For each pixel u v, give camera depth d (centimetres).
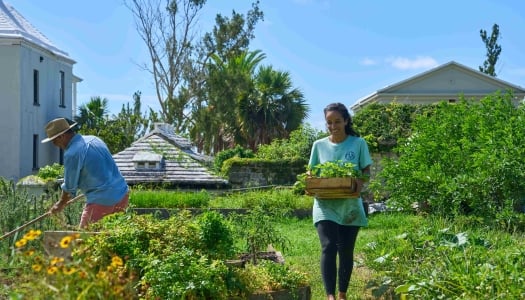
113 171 783
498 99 1571
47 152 3244
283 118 4391
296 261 958
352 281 777
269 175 2494
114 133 3812
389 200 1551
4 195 932
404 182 1505
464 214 1362
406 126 2416
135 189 2191
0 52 2911
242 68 4878
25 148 2970
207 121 4478
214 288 581
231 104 4422
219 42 5034
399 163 1553
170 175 2294
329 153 695
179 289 565
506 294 541
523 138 1354
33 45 3019
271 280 662
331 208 675
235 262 659
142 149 2395
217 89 4466
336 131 691
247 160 2498
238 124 4472
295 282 676
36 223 860
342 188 655
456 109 1614
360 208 677
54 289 379
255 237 860
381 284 700
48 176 2317
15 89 2906
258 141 4444
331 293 656
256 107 4397
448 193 1380
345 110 696
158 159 2306
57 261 410
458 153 1482
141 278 580
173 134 2655
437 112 1653
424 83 3847
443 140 1542
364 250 808
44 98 3203
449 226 880
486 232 1042
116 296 414
